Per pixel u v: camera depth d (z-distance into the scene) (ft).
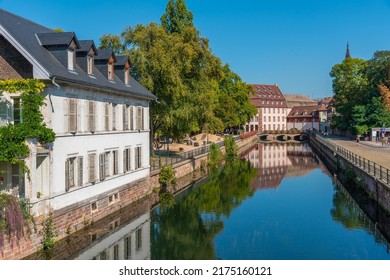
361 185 119.65
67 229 78.38
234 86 352.69
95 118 88.99
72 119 79.82
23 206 65.41
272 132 465.06
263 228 91.45
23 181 74.18
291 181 157.79
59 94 75.51
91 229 85.35
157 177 129.90
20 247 63.98
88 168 86.53
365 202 111.96
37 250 68.59
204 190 136.87
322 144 264.72
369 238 83.35
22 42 72.69
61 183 76.48
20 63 71.67
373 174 107.65
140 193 114.93
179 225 93.91
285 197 125.80
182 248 77.87
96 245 77.46
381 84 268.00
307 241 82.07
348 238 83.41
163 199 120.67
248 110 363.15
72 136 80.12
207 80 160.45
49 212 72.18
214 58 156.15
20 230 63.62
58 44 80.38
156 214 103.24
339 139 305.73
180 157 167.53
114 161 98.99
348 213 104.42
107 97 94.73
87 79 85.10
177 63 143.02
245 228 91.81
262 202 118.73
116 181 99.76
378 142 254.06
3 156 65.87
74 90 80.64
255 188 141.79
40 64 70.18
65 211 77.51
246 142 359.05
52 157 73.56
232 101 305.73
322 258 72.02
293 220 98.17
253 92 386.32
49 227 71.61
